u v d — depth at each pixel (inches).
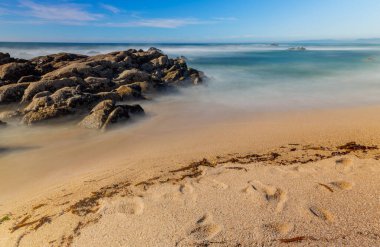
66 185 266.8
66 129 443.5
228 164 283.6
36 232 193.3
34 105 492.7
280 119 477.1
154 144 374.6
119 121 446.9
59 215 209.9
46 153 358.3
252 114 522.3
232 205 203.3
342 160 273.9
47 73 727.7
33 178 293.7
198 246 166.1
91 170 301.0
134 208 208.8
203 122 474.6
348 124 421.7
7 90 550.3
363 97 677.9
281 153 311.0
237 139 370.9
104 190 245.0
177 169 280.4
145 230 181.9
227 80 1002.1
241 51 3575.3
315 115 499.2
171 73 878.4
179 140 384.5
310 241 164.7
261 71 1296.8
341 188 219.0
